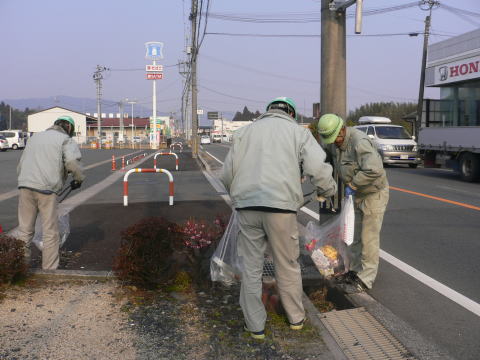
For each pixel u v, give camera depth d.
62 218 5.68
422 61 25.47
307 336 3.41
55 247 4.90
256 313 3.35
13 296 4.09
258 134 3.32
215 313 3.78
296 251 3.39
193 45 29.80
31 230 4.90
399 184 14.38
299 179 3.33
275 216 3.23
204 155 33.94
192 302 4.03
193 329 3.50
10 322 3.57
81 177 5.05
